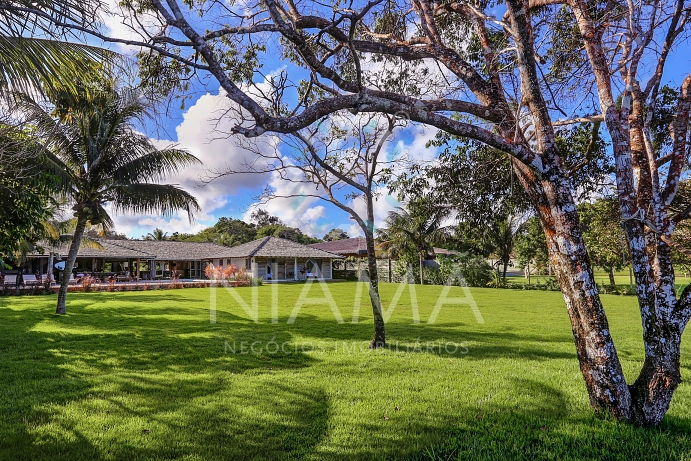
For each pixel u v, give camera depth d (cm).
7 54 360
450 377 530
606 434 339
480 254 2836
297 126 317
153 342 773
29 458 311
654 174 388
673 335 349
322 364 599
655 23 429
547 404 427
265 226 5403
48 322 1044
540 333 895
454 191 761
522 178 411
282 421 385
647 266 358
